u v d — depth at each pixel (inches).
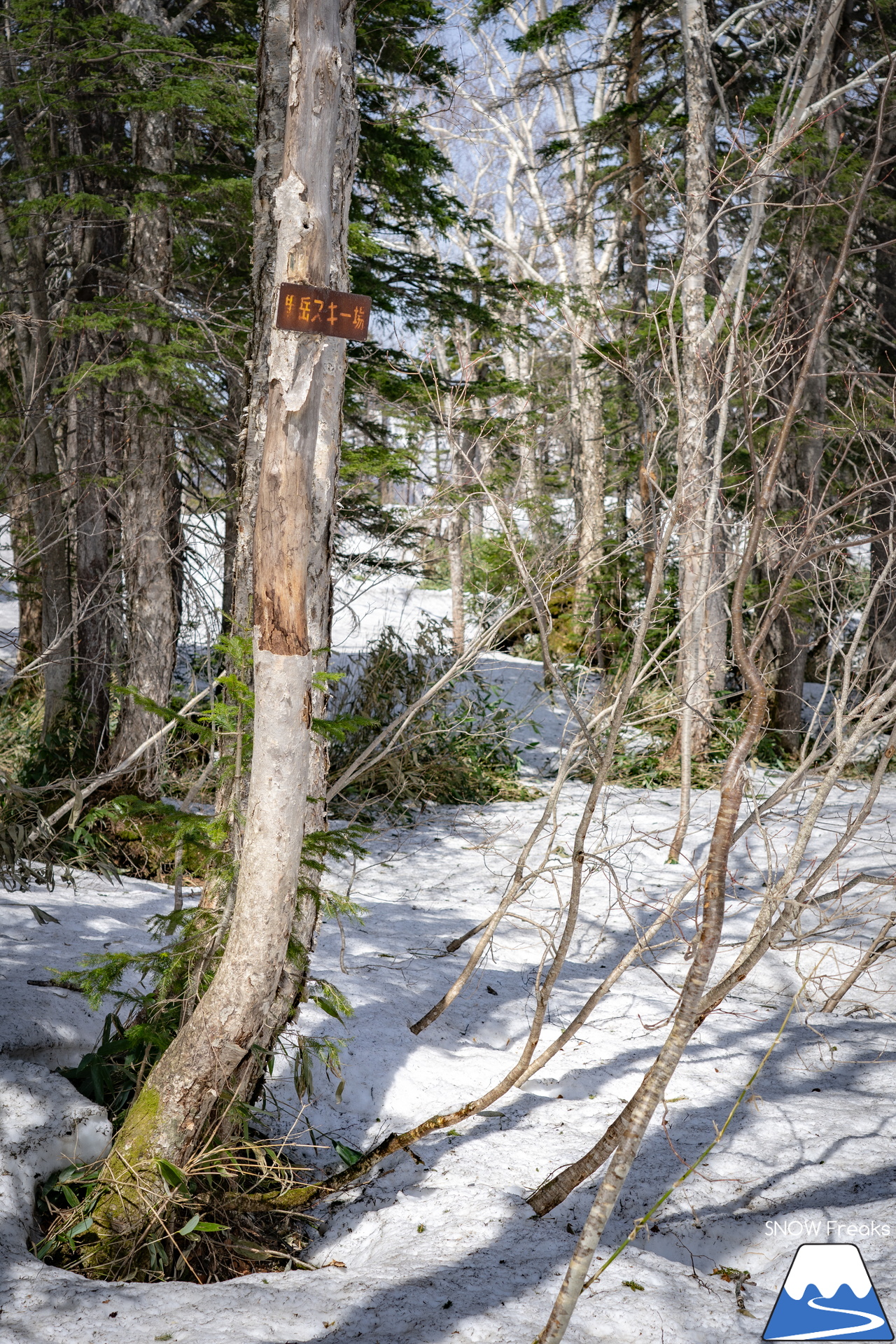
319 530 129.3
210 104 271.7
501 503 169.5
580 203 723.4
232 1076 115.3
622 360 299.0
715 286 430.0
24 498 342.6
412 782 357.7
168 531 336.5
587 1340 90.0
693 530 206.2
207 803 290.8
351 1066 160.1
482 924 213.5
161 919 132.6
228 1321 93.2
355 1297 99.0
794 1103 149.6
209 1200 115.6
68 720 342.6
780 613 418.9
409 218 382.6
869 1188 120.7
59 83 286.2
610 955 232.7
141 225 315.3
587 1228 79.0
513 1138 139.2
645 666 202.2
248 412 130.8
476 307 373.1
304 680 105.4
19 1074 124.1
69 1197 113.9
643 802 370.9
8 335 351.9
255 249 132.1
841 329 471.5
